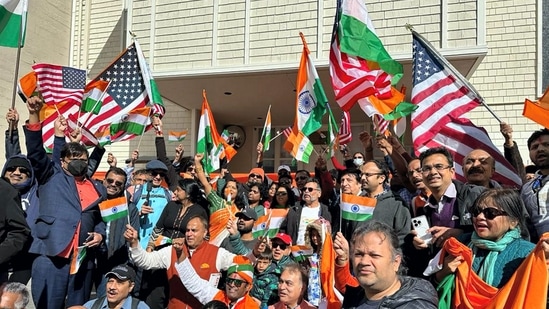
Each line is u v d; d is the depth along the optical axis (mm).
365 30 5625
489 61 10695
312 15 10133
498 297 2668
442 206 3717
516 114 10422
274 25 10352
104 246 4977
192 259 4547
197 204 5445
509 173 4965
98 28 13922
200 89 11406
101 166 13602
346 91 5555
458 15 9156
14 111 5078
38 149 4555
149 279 4930
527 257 2650
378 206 4098
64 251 4473
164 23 11023
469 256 2914
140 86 7012
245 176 10422
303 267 4227
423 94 5430
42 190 4660
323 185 6105
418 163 4258
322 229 3857
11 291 3830
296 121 6000
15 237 4000
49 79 6340
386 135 5512
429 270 3074
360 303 2844
